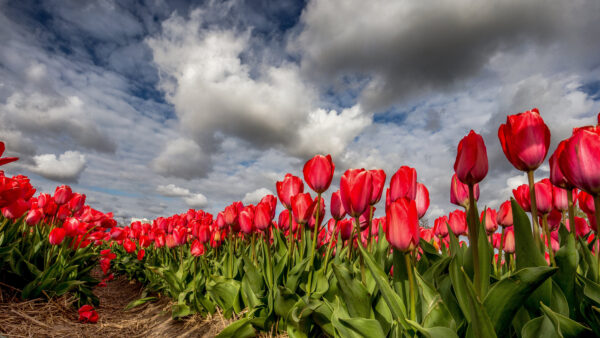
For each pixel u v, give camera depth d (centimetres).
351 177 174
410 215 138
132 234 671
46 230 445
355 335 157
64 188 410
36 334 279
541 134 132
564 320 115
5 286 335
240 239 405
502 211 213
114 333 334
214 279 314
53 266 359
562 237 188
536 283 110
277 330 252
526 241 133
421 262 210
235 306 291
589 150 113
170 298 443
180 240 409
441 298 144
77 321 339
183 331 321
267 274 264
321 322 211
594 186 114
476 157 124
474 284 130
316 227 225
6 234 345
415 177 181
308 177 223
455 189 209
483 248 137
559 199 189
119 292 588
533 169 136
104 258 551
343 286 168
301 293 251
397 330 147
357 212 166
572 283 136
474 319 113
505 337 139
